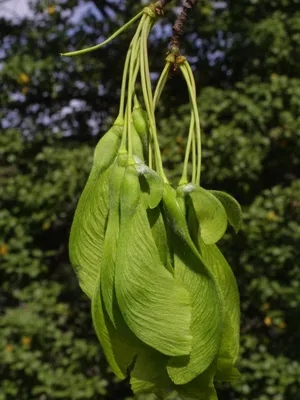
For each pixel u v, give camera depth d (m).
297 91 5.02
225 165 5.05
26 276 5.29
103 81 5.87
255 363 4.79
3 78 5.45
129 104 1.02
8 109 5.72
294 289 4.80
